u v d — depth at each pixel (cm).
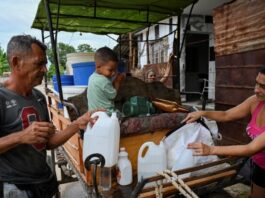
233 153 159
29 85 139
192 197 143
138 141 203
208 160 193
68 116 237
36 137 118
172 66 381
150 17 374
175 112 239
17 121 136
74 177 319
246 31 377
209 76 882
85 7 309
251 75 374
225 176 187
